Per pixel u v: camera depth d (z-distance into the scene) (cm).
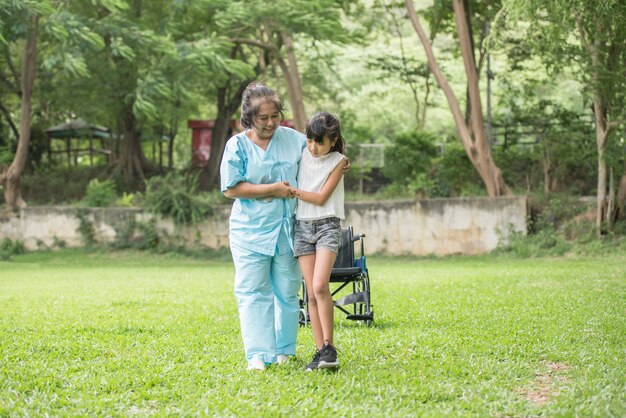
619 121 2259
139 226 2816
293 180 650
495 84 5169
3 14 2575
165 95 2794
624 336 792
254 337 644
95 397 545
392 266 2242
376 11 3581
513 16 1898
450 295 1223
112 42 2739
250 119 640
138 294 1336
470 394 549
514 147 3084
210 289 1443
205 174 3819
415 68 3488
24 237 2888
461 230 2572
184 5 2809
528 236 2517
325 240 637
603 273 1681
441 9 3072
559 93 4262
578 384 570
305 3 2677
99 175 3772
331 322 631
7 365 654
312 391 554
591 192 2805
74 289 1472
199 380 595
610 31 2100
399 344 738
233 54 3497
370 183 3328
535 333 812
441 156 2992
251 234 646
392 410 505
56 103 3544
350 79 4978
